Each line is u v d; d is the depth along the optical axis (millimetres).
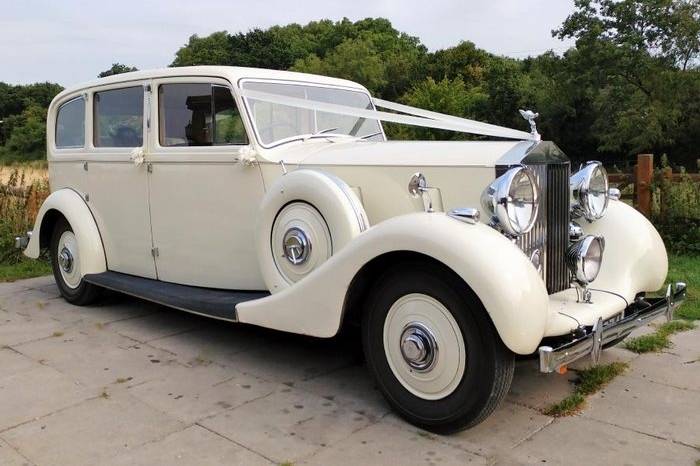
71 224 5188
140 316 5145
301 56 58625
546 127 36250
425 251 2832
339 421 3184
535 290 2752
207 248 4355
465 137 13531
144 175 4656
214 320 5004
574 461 2770
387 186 3639
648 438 2980
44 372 3883
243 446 2922
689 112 31625
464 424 2934
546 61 35062
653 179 7641
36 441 2984
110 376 3814
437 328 2951
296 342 4438
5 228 7566
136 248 4871
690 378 3727
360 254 3062
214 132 4234
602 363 3939
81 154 5215
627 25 32500
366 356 3293
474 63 48875
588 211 3775
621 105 32500
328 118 4672
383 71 50125
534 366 3941
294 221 3615
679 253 7273
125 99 4785
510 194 3006
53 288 6203
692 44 31375
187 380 3744
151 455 2842
